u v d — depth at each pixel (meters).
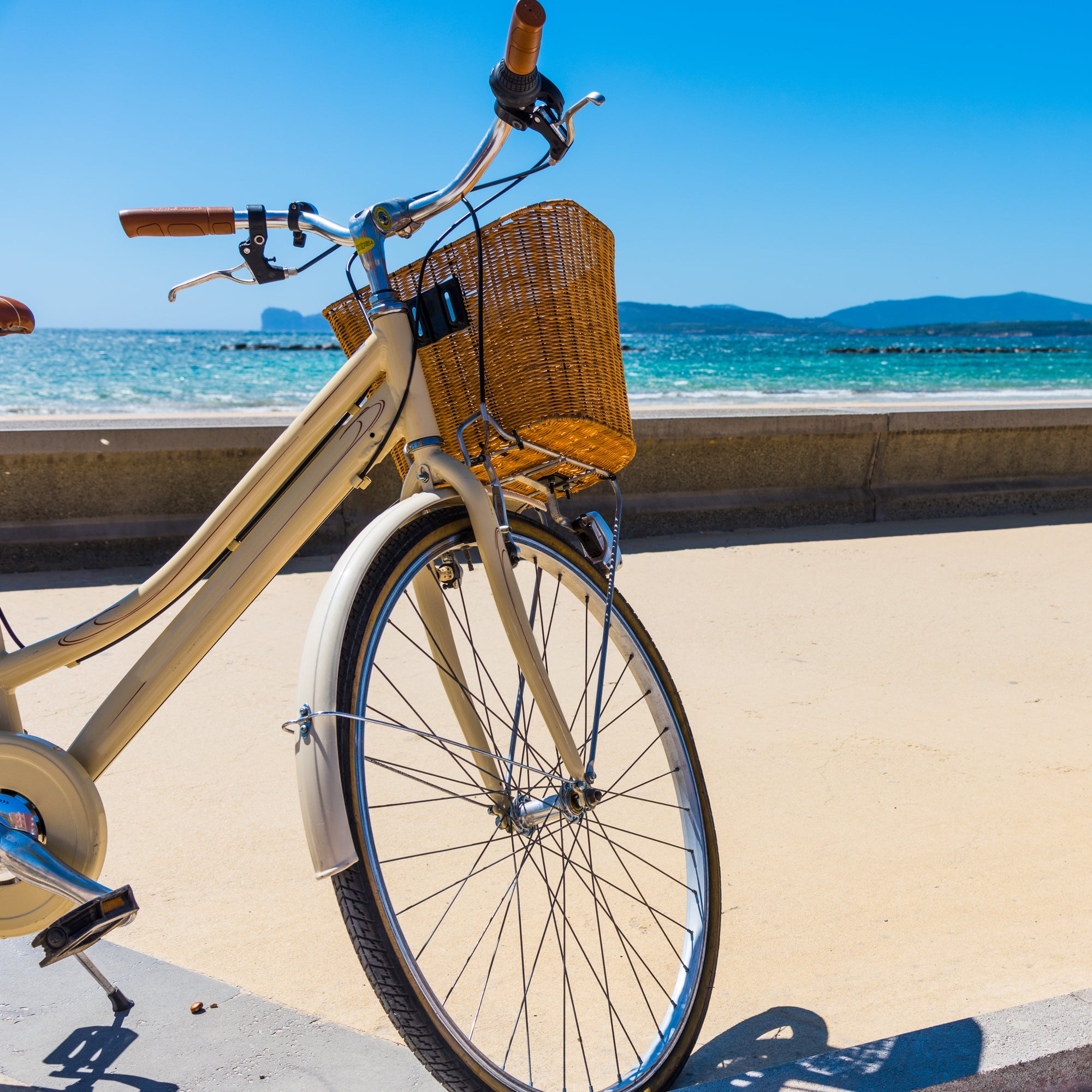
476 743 1.82
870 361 56.09
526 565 4.70
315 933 2.17
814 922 2.22
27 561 5.18
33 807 1.52
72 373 40.03
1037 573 5.62
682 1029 1.69
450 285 1.66
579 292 1.72
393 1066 1.68
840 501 6.83
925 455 7.06
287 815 2.75
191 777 2.98
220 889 2.36
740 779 2.99
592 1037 1.82
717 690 3.75
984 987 1.95
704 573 5.52
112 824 2.69
